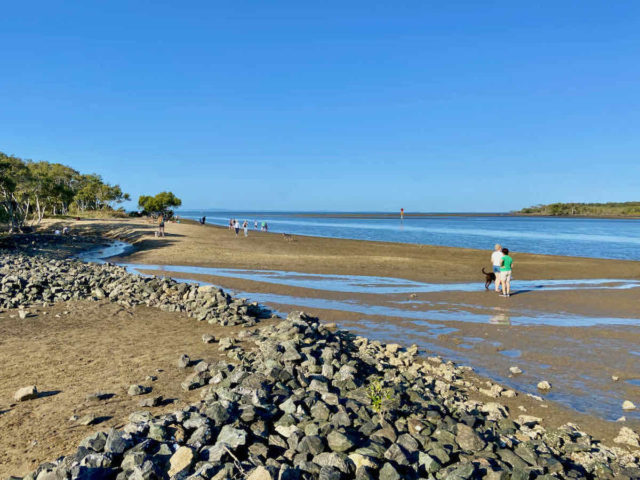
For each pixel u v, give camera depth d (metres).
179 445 5.10
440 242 61.41
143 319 13.59
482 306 16.89
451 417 6.95
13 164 61.44
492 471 5.20
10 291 16.72
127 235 57.09
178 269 27.33
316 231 91.62
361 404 6.71
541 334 12.91
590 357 10.83
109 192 135.75
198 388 7.47
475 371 9.83
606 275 26.44
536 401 8.20
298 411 6.21
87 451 4.86
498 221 182.62
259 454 5.14
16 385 7.59
